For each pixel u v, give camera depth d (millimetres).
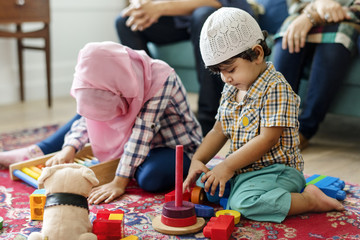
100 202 1253
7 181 1430
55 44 2900
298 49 1737
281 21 2119
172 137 1409
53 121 2258
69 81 3000
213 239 1008
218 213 1123
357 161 1646
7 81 2701
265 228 1089
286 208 1107
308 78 1902
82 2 2990
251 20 1139
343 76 1750
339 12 1714
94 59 1197
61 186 991
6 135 1968
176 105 1390
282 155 1193
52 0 2830
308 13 1755
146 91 1308
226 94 1247
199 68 1930
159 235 1059
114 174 1417
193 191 1229
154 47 2338
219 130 1279
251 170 1218
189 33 2258
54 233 945
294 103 1164
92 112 1212
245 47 1116
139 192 1339
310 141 1909
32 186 1382
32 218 1144
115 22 2197
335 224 1105
